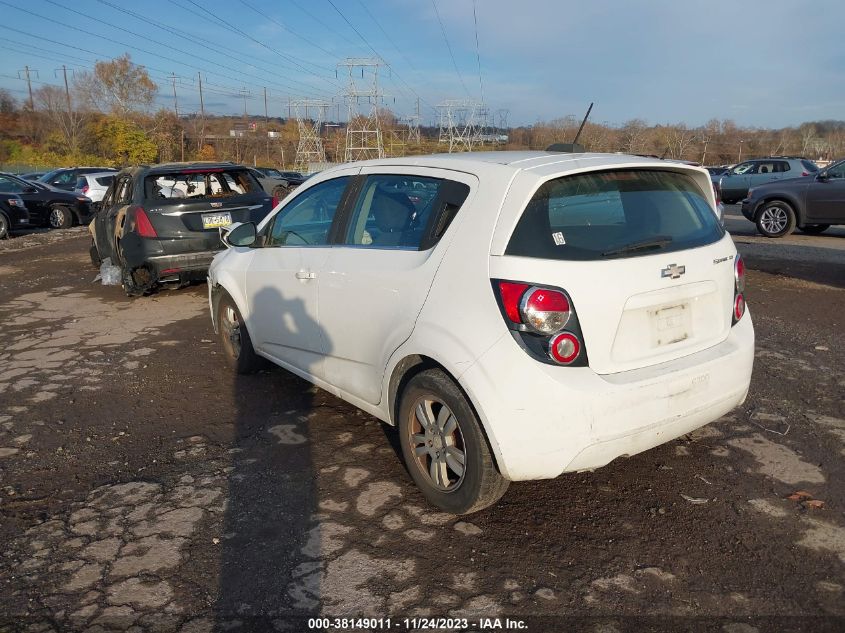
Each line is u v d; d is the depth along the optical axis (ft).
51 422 15.30
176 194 27.43
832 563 9.62
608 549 10.07
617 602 8.94
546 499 11.51
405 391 11.28
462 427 10.25
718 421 14.42
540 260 9.69
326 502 11.59
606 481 12.07
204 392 16.96
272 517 11.16
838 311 23.85
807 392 15.98
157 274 25.89
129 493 12.05
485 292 9.92
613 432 9.77
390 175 12.79
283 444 13.89
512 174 10.44
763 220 46.32
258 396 16.56
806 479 11.94
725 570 9.53
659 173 11.47
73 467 13.11
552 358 9.56
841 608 8.73
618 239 10.30
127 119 188.96
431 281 10.81
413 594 9.19
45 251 44.57
